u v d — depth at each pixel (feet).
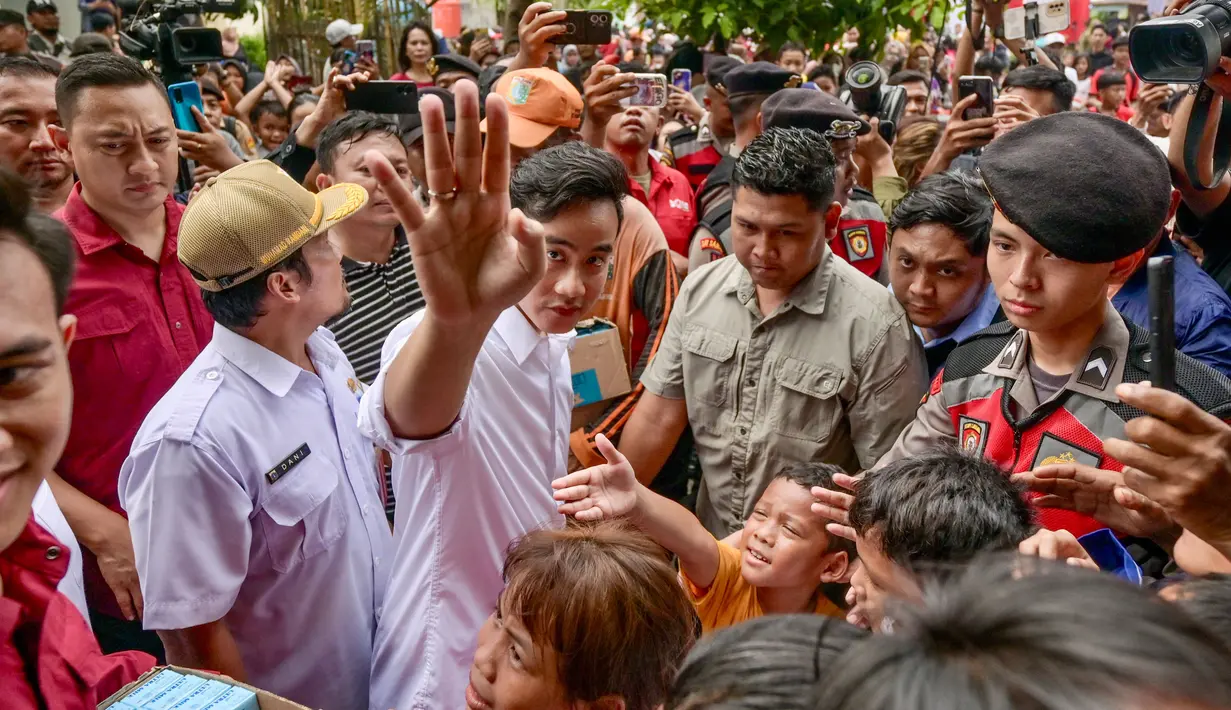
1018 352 6.29
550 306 6.38
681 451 9.45
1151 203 5.45
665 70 21.36
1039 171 5.56
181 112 10.97
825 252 8.07
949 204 7.70
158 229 8.28
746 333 8.14
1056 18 15.31
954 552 4.52
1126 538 6.03
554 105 10.14
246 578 6.30
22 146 9.14
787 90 10.67
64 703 4.03
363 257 9.52
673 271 9.77
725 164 12.71
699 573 6.73
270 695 4.85
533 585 4.59
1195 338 7.51
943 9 16.89
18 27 16.24
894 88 14.87
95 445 7.83
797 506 6.73
